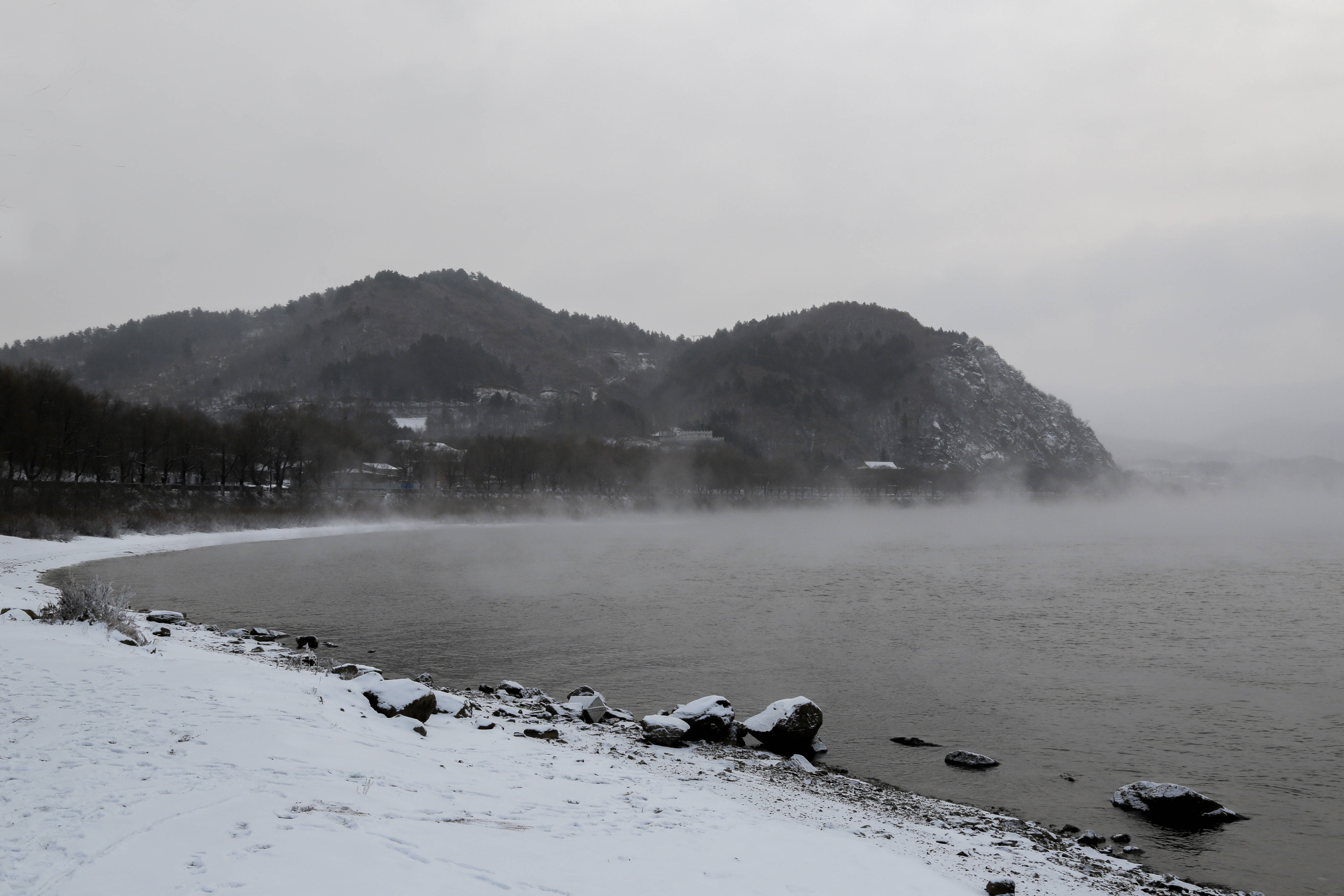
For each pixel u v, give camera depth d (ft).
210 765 43.14
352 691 72.79
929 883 40.42
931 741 87.81
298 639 122.72
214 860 30.71
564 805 46.44
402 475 577.43
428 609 170.30
